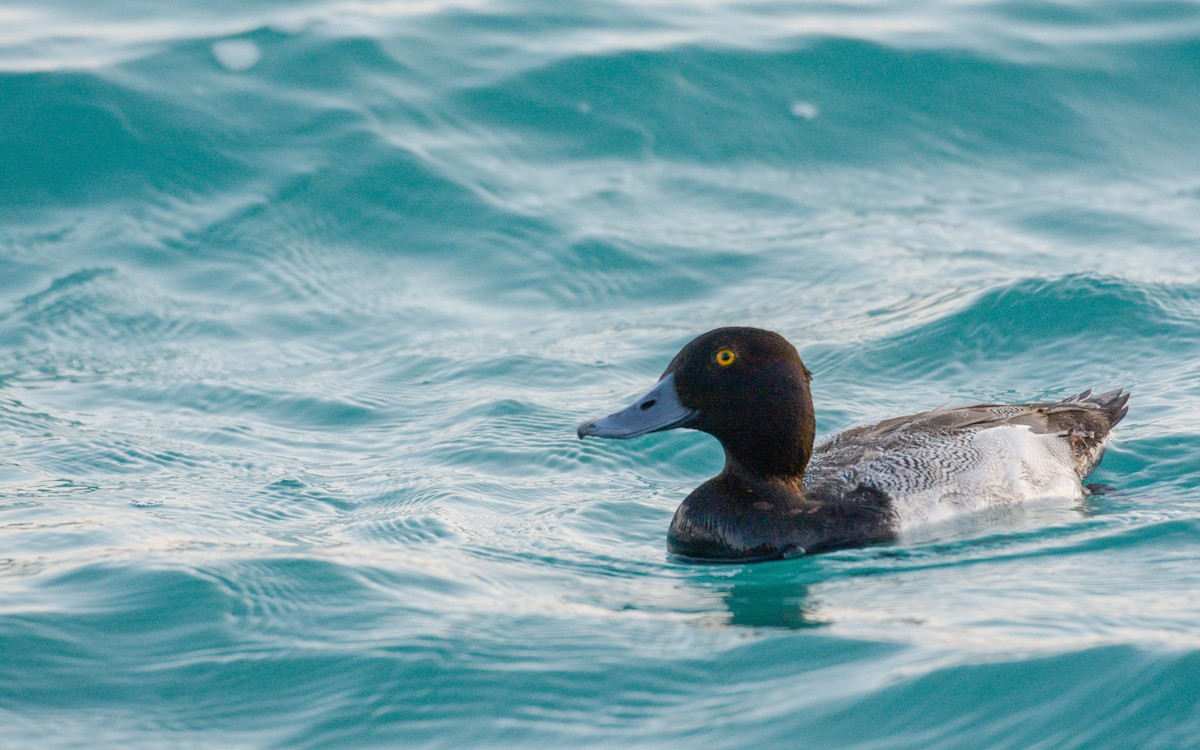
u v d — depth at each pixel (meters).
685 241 16.08
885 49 19.53
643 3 20.78
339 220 16.19
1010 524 9.21
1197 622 6.90
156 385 12.85
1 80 17.67
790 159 17.84
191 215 16.17
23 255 15.42
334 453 11.23
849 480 9.59
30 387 12.81
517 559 8.73
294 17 19.69
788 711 6.26
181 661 6.99
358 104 17.83
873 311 14.02
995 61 19.41
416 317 14.57
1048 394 11.98
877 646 6.83
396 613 7.51
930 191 17.34
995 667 6.43
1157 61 19.53
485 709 6.45
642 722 6.27
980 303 13.57
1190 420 10.98
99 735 6.32
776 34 19.86
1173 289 13.70
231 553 8.45
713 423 9.27
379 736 6.27
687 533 9.20
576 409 12.05
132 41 19.00
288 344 13.97
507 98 18.31
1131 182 17.48
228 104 17.67
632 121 18.14
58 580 7.98
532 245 15.89
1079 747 5.91
